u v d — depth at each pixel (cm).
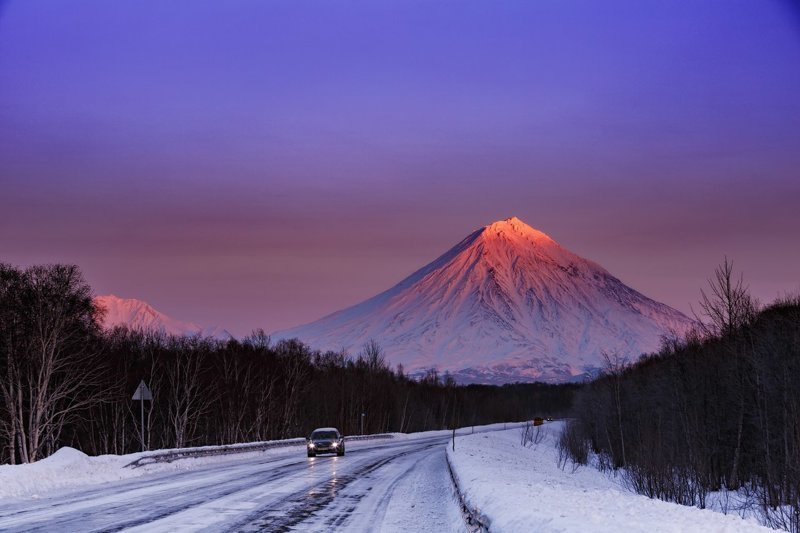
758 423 3956
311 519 1684
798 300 4612
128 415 6925
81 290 5166
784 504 3023
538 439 10494
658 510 1395
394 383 12500
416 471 3350
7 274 4888
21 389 4984
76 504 1869
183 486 2409
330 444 4381
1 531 1416
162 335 9444
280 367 9062
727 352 4353
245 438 7725
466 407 16288
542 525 1125
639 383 6625
